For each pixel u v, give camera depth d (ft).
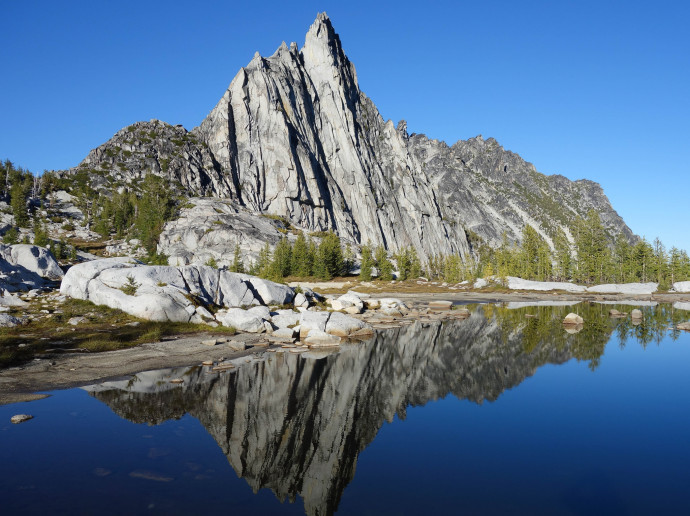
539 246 509.35
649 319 197.36
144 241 445.37
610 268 455.22
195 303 133.28
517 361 106.11
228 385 76.23
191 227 469.98
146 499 36.35
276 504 36.50
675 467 45.96
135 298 126.21
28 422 54.95
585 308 253.85
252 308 143.54
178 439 51.31
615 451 50.67
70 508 34.22
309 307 171.73
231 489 39.19
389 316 183.32
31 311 119.55
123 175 595.88
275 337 125.49
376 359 105.19
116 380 76.43
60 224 473.26
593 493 39.78
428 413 66.18
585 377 90.27
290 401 69.36
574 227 572.92
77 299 132.57
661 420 62.69
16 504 34.60
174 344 105.29
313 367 93.66
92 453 46.11
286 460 47.34
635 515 35.58
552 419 63.72
